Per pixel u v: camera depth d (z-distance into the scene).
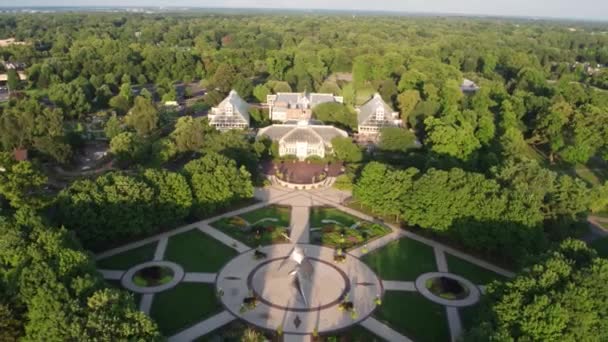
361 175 182.62
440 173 154.62
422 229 167.25
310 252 151.50
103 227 142.88
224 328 114.88
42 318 96.12
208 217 172.12
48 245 109.94
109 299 97.56
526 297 101.56
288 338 112.25
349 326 117.31
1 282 105.31
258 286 132.62
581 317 95.56
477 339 95.19
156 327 97.38
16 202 142.62
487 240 143.88
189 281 133.62
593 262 104.69
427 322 120.06
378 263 146.38
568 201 154.50
